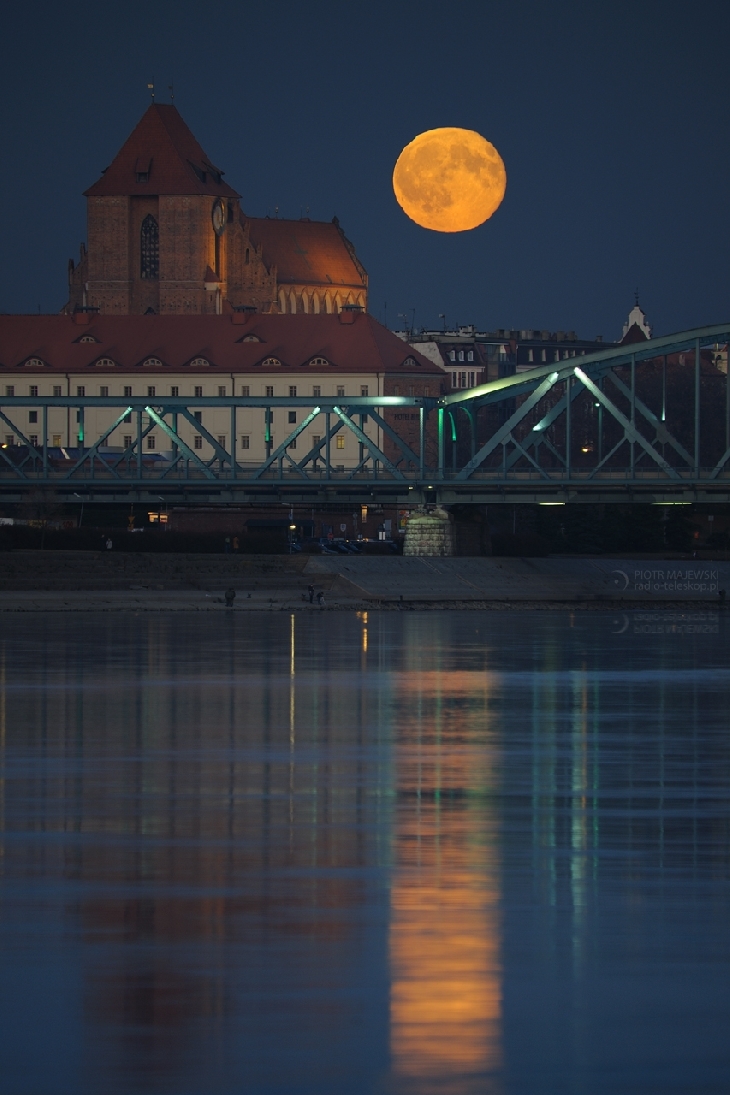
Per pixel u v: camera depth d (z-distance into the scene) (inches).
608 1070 2701.8
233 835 4916.3
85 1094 2593.5
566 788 6043.3
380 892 4025.6
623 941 3513.8
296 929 3604.8
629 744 7583.7
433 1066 2711.6
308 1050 2783.0
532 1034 2874.0
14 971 3245.6
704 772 6545.3
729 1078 2669.8
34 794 5816.9
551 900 3934.5
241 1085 2628.0
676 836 4926.2
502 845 4751.5
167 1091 2605.8
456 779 6309.1
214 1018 2950.3
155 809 5452.8
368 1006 3021.7
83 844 4729.3
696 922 3695.9
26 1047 2795.3
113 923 3656.5
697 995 3105.3
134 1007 3009.4
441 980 3198.8
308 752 7190.0
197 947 3440.0
